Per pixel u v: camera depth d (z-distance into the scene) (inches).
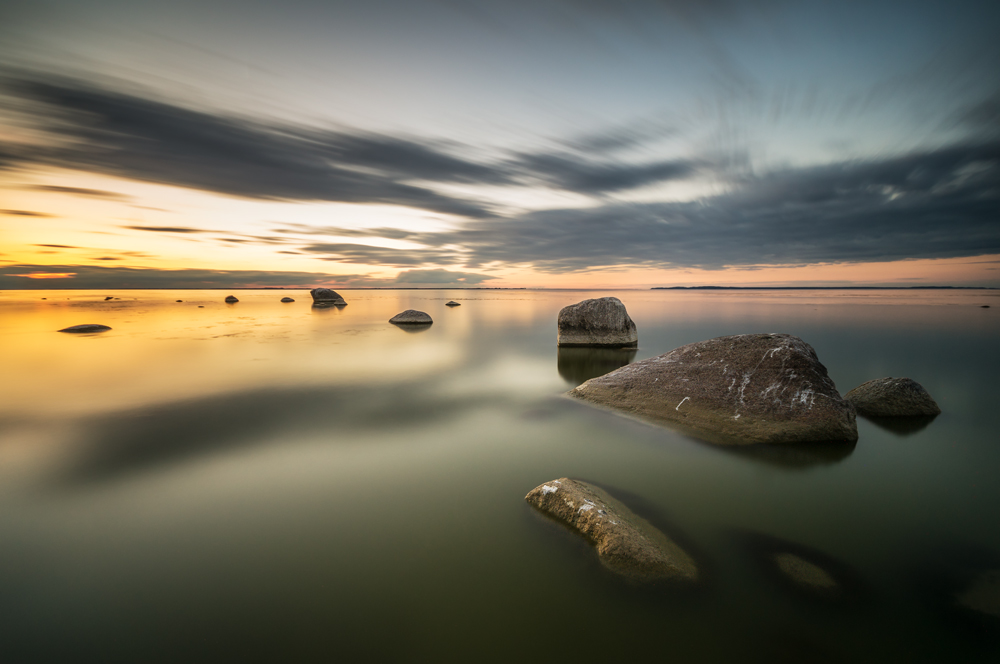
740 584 165.9
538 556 183.5
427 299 3218.5
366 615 152.2
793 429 316.8
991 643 139.2
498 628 146.0
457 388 509.0
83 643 140.6
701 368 391.2
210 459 294.5
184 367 623.8
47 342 853.2
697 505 230.2
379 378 562.6
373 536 200.5
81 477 265.6
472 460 292.7
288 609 154.8
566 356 737.6
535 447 315.9
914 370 594.2
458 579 169.6
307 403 441.1
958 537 201.2
